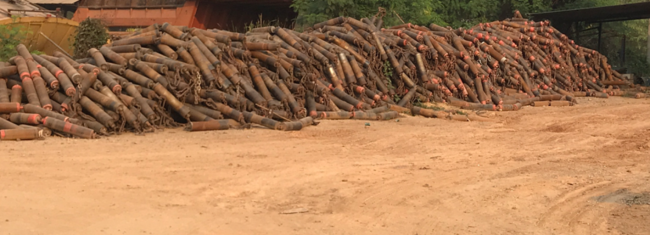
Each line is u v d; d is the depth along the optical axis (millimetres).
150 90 15195
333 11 29875
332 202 8562
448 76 22312
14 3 29062
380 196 8914
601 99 26641
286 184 9500
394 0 30312
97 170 9992
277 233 7020
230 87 16312
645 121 17969
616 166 11461
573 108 22406
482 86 22562
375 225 7512
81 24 22016
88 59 16578
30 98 13836
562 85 27406
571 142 14188
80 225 6945
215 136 14055
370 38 20703
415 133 15133
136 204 8008
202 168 10445
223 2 33062
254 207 8188
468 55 22984
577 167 11312
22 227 6719
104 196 8367
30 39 25156
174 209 7871
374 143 13664
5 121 13125
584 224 7781
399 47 21359
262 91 17047
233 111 15656
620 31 44125
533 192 9352
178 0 32469
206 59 16219
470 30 24531
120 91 14586
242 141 13453
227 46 16906
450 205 8531
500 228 7523
